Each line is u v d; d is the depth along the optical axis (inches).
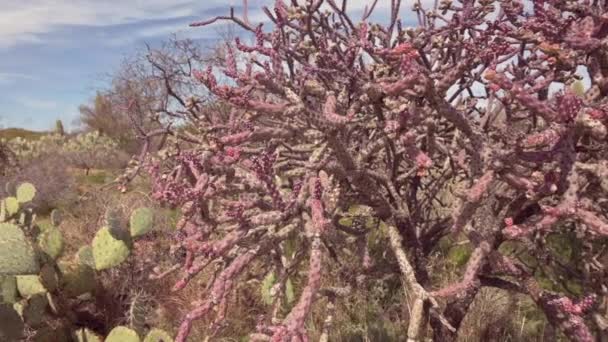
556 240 141.6
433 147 84.1
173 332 155.3
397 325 146.5
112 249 154.2
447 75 68.9
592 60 72.9
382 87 73.1
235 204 72.9
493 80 60.1
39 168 378.6
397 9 100.5
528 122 109.4
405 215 100.7
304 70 89.5
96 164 598.5
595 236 87.3
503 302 148.6
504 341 135.5
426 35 90.4
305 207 77.2
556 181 65.2
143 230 158.1
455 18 90.7
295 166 117.1
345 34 115.3
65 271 154.0
